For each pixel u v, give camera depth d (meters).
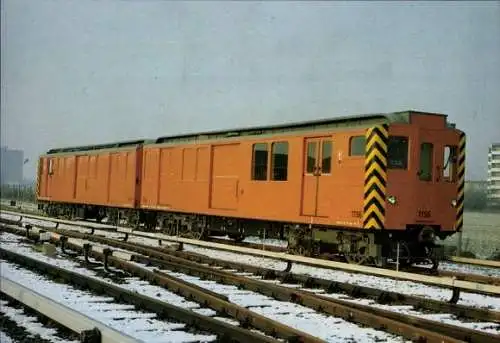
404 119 14.32
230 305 8.30
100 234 22.41
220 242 20.69
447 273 13.96
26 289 8.27
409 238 14.60
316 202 15.31
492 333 7.81
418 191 14.30
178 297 9.69
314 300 8.98
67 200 30.80
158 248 16.98
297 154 15.98
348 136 14.52
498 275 15.02
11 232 21.39
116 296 9.20
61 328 7.31
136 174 24.44
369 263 14.27
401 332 7.34
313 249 15.83
